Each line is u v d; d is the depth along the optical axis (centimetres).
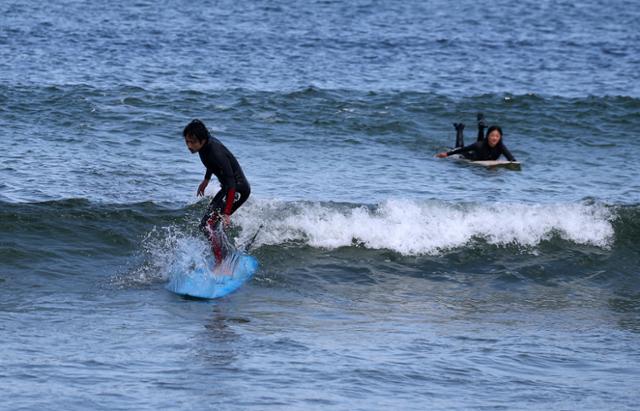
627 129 7544
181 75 8906
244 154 6122
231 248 3941
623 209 4681
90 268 3859
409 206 4547
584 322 3631
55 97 7269
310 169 5803
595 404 2669
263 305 3581
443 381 2806
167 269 3900
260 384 2695
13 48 9900
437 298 3828
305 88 8144
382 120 7344
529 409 2602
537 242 4434
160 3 15350
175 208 4538
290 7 15862
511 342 3291
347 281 3947
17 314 3288
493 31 14175
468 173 5956
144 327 3225
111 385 2620
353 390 2681
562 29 14875
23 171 5153
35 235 4084
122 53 10019
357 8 16288
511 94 8431
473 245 4359
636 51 12531
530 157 6588
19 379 2623
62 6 14050
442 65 10569
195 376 2738
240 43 11350
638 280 4203
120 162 5569
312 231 4319
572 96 8950
